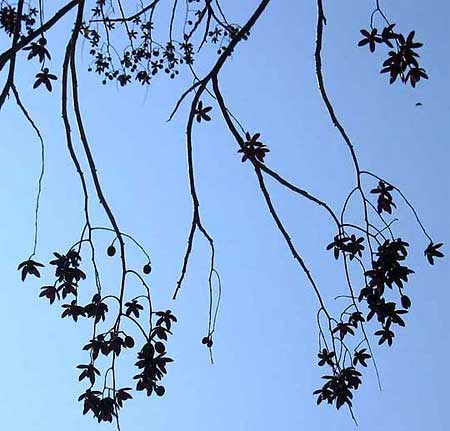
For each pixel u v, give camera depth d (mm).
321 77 2893
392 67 2734
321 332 3074
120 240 2953
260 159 2941
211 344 3037
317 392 3082
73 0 2748
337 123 2932
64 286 2979
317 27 2873
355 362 3062
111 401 2914
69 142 2914
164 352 2912
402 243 2910
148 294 2951
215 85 2902
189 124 2947
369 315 2912
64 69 2865
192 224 2992
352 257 2975
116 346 2934
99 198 2930
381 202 2955
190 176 2969
